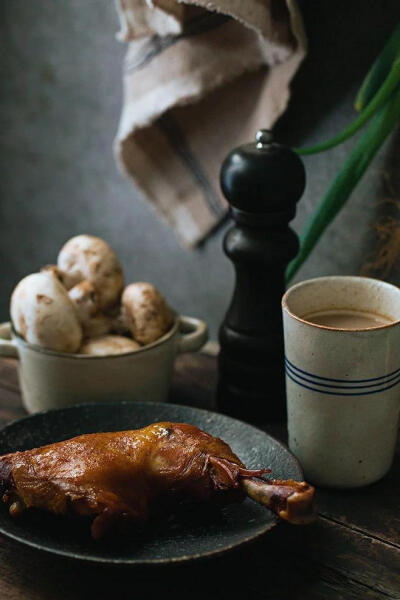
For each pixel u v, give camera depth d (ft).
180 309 3.82
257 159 2.73
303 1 3.07
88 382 2.89
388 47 2.86
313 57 3.12
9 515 2.51
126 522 2.44
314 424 2.66
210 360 3.38
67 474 2.45
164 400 3.05
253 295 2.88
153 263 3.82
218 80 3.11
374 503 2.71
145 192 3.49
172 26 3.06
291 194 2.75
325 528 2.63
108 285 3.02
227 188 2.78
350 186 2.96
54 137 3.87
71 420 2.82
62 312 2.85
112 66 3.59
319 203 3.18
